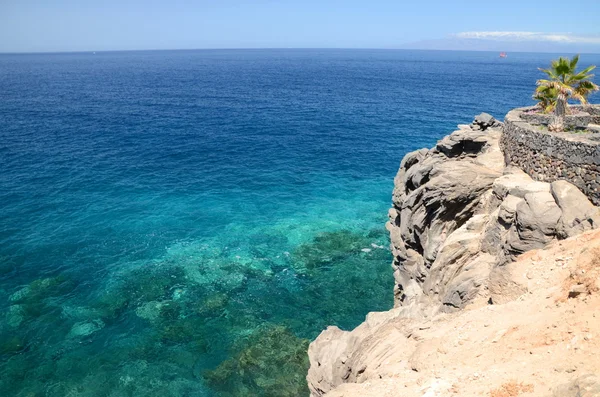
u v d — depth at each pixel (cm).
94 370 2698
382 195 5444
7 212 4666
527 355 1323
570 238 1842
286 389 2602
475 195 2644
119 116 9950
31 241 4100
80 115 9906
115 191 5381
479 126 3584
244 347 2909
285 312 3272
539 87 2964
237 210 4925
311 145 7694
